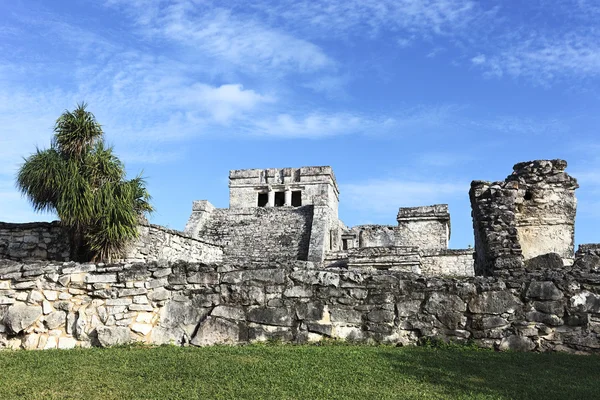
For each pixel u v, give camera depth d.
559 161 14.67
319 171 41.28
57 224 15.55
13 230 15.42
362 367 8.41
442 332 10.05
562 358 9.19
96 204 14.97
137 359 8.80
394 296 10.26
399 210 33.56
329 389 7.49
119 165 15.91
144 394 7.32
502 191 14.18
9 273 10.38
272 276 10.42
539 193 14.58
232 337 10.14
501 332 9.91
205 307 10.34
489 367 8.59
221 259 25.09
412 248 25.28
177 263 10.55
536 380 7.99
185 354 9.09
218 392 7.37
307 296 10.31
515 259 12.63
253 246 30.31
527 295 10.04
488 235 13.22
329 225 31.47
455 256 26.17
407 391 7.48
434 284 10.24
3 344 10.06
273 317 10.23
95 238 14.95
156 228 18.95
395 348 9.70
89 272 10.51
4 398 7.21
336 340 10.09
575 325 9.85
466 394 7.40
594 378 8.16
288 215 32.16
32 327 10.17
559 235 14.47
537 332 9.88
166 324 10.27
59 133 15.41
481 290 10.11
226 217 32.97
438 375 8.13
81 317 10.24
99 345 10.09
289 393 7.35
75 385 7.65
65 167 14.89
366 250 25.72
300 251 29.41
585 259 11.57
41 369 8.36
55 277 10.40
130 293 10.38
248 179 42.31
